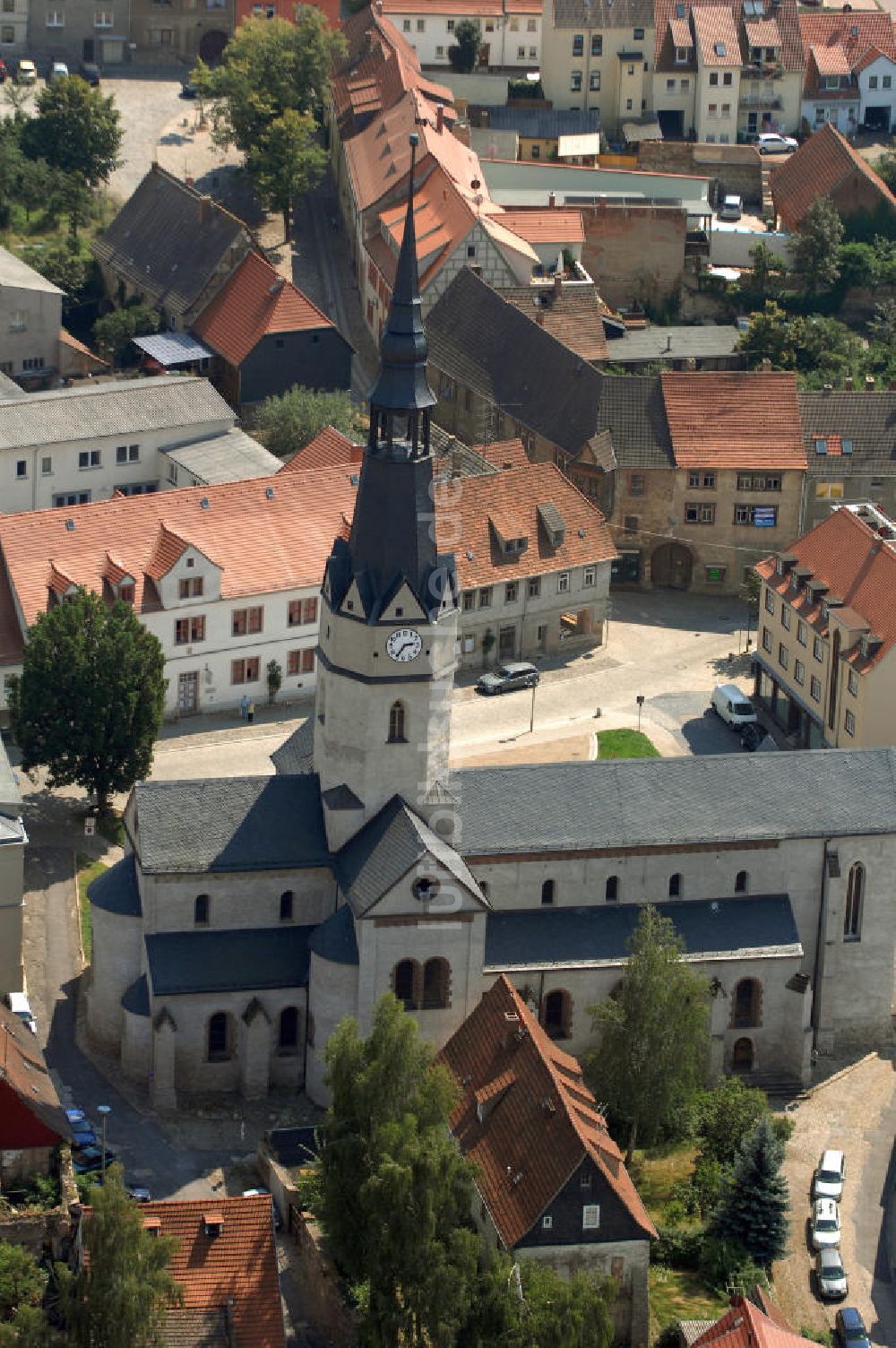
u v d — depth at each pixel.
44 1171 180.12
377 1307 169.25
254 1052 199.12
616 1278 177.62
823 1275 187.50
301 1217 183.88
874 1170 199.75
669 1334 177.88
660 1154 198.88
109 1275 158.00
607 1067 193.75
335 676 196.50
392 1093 176.00
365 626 193.38
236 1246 168.88
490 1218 178.88
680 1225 190.50
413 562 193.25
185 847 198.75
